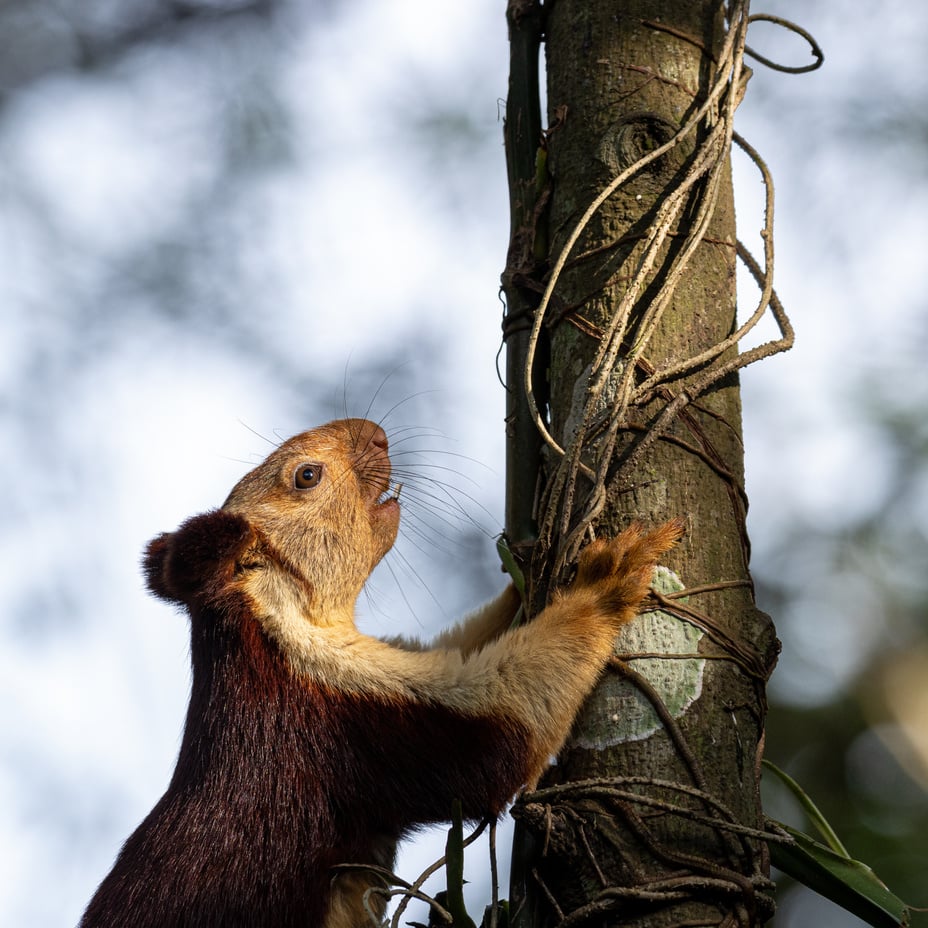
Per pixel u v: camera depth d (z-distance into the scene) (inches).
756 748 279.6
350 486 387.2
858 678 570.3
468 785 313.3
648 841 262.2
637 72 316.8
